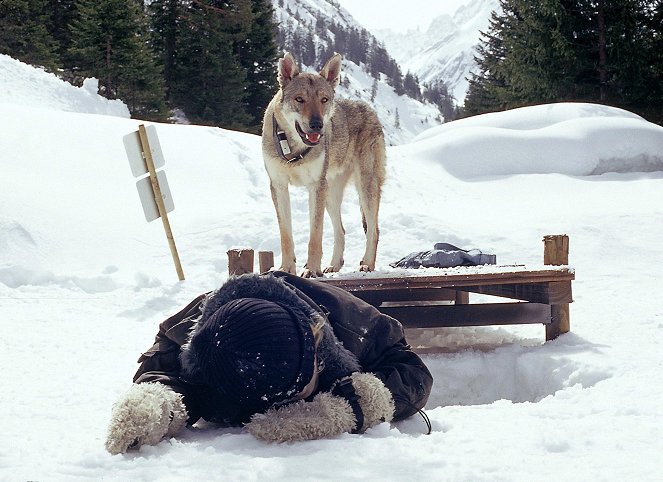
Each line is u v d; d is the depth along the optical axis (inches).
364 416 114.7
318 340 107.7
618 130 649.6
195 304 128.3
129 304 300.4
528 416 129.0
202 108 1609.3
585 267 347.9
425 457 100.2
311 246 246.2
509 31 1256.8
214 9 1596.9
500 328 255.9
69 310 285.9
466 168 622.8
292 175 245.9
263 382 101.4
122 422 104.5
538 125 734.5
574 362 178.4
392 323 131.0
